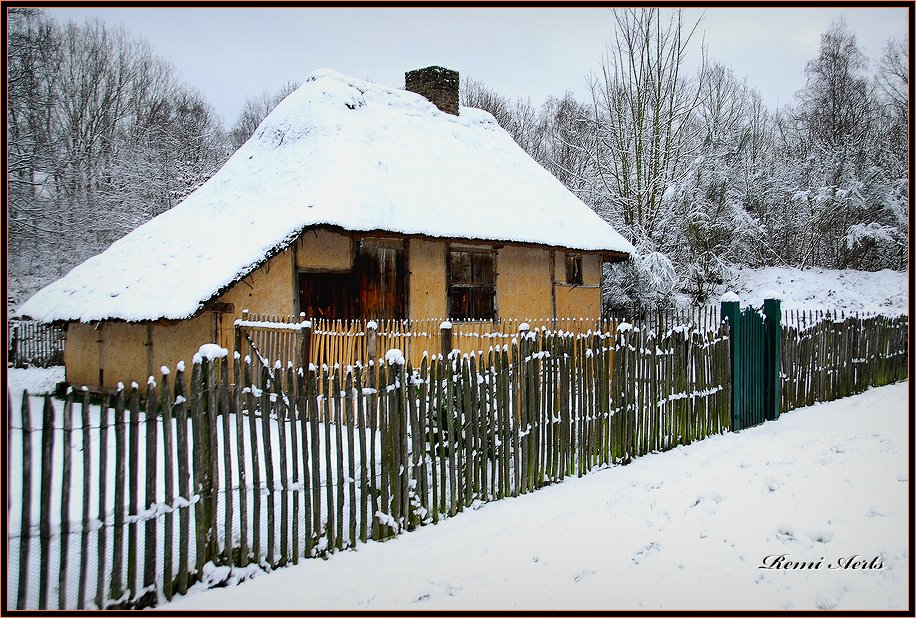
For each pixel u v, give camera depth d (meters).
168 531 4.25
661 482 6.90
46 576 3.83
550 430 7.03
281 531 4.84
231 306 10.62
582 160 30.42
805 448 7.93
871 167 26.75
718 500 6.20
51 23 32.69
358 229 11.01
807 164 29.94
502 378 6.55
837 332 12.12
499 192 15.39
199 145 35.62
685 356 8.88
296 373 4.97
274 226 11.07
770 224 28.66
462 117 18.33
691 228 24.09
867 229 25.38
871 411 10.52
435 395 6.00
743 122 30.08
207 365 4.48
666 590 4.54
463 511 6.12
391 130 15.01
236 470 5.80
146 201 28.94
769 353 10.27
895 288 22.98
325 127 13.77
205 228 12.91
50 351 21.00
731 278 24.69
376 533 5.40
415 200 12.73
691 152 25.36
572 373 7.30
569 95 46.28
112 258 13.95
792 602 4.32
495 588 4.60
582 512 6.07
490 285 13.99
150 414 4.16
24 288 25.19
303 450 4.95
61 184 28.48
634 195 24.64
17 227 23.28
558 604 4.36
